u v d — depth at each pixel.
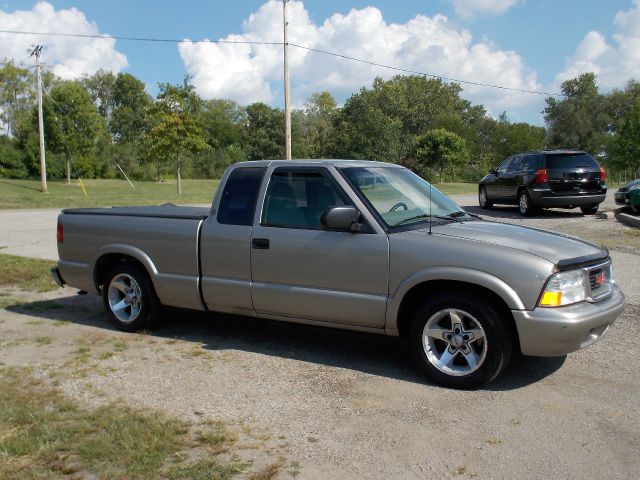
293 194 5.47
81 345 5.90
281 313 5.50
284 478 3.34
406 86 96.75
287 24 31.17
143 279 6.25
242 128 101.19
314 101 100.19
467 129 89.00
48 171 62.09
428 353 4.80
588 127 88.62
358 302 5.05
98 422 4.00
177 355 5.55
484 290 4.64
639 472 3.42
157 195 35.09
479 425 4.03
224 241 5.69
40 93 39.50
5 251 11.80
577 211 18.03
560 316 4.38
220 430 3.94
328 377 4.96
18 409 4.21
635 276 8.62
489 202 18.91
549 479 3.35
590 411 4.24
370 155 66.75
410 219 5.21
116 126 102.88
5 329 6.48
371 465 3.50
